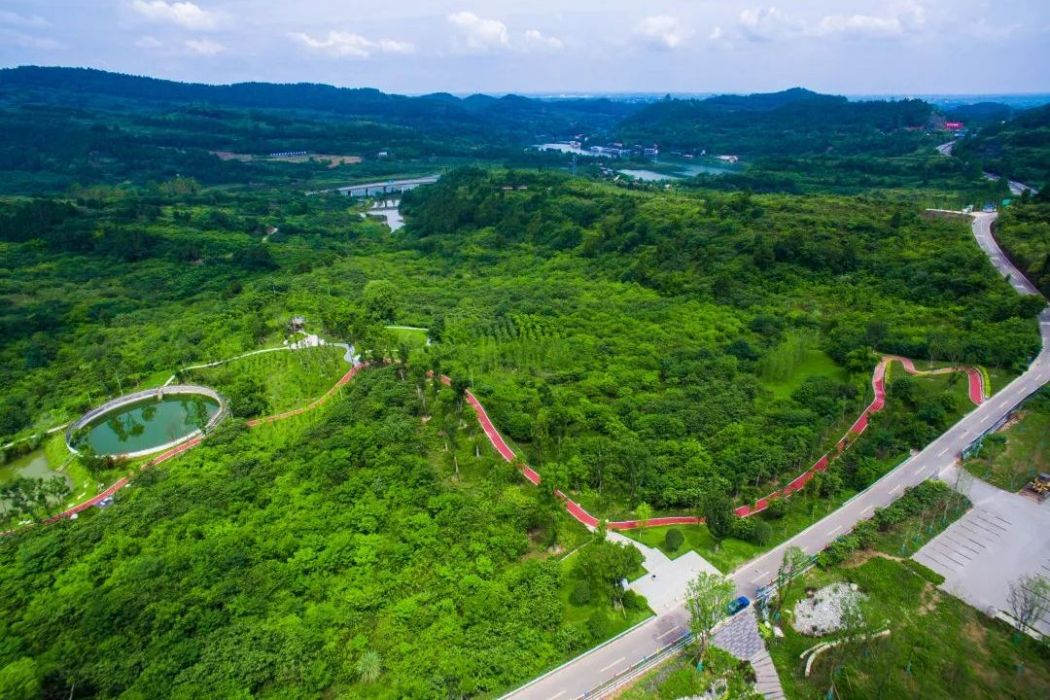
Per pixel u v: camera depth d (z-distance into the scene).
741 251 189.62
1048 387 113.75
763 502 94.81
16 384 148.38
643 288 189.38
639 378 131.38
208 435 117.44
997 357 124.44
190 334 165.88
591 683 65.12
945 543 83.44
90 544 88.50
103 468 110.31
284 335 164.12
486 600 75.00
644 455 102.44
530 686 64.94
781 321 151.50
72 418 130.50
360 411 118.44
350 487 96.00
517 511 89.94
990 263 163.88
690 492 94.31
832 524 87.88
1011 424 107.00
